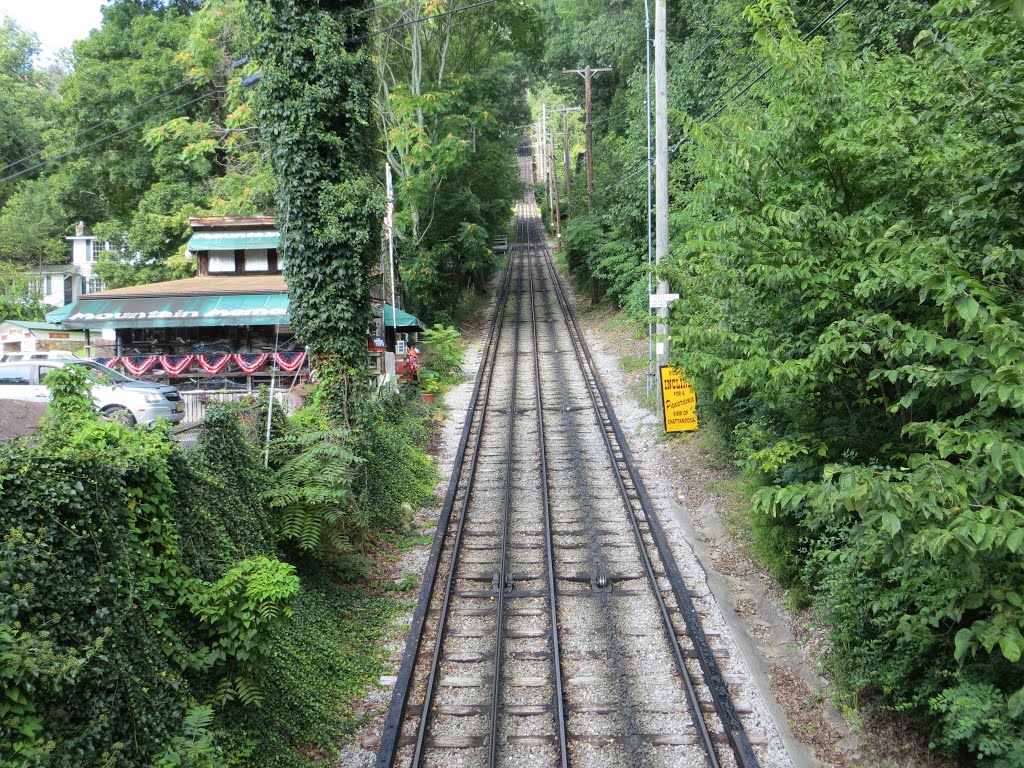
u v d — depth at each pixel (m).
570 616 10.42
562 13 41.88
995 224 6.45
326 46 12.54
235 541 8.13
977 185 6.71
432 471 16.77
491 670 9.16
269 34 12.56
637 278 29.19
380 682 9.01
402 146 28.42
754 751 7.56
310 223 12.94
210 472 8.11
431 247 35.44
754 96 12.62
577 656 9.42
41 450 5.40
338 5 13.35
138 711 5.38
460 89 31.36
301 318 13.30
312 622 9.38
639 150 28.73
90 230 47.06
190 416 17.28
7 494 5.02
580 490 15.38
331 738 7.86
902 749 7.32
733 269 8.72
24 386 15.26
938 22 7.34
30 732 4.40
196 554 7.03
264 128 12.94
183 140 34.22
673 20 31.02
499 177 39.16
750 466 8.62
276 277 26.17
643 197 28.31
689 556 12.13
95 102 34.72
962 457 6.21
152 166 36.25
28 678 4.40
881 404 8.41
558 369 26.39
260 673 7.25
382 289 25.47
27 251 43.97
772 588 10.86
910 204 7.85
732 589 11.07
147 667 5.77
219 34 30.16
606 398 22.11
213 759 5.81
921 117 7.39
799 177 8.50
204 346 23.97
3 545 4.76
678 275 11.68
